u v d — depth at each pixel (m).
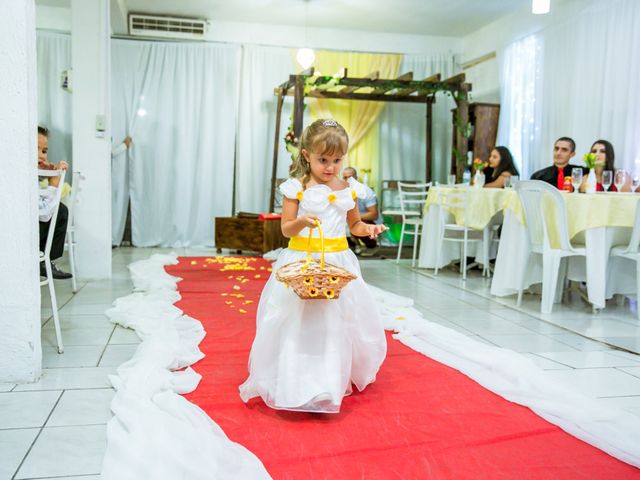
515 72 7.54
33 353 2.40
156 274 5.08
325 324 2.07
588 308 4.21
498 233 5.86
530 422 2.04
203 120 8.05
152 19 7.84
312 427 1.97
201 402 2.18
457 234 5.90
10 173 2.34
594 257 3.87
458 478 1.64
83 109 4.78
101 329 3.29
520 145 7.46
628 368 2.78
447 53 8.84
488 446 1.85
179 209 8.08
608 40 5.86
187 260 6.39
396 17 7.85
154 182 8.01
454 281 5.39
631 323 3.74
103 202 4.91
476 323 3.70
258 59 8.18
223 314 3.70
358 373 2.29
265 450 1.79
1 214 2.33
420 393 2.32
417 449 1.82
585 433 1.92
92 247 4.94
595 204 3.81
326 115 8.40
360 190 2.25
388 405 2.19
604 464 1.75
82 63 4.73
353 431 1.94
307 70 7.14
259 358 2.10
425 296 4.61
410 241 8.61
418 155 8.74
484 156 7.90
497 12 7.60
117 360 2.72
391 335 3.29
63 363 2.67
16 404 2.16
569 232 4.04
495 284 4.53
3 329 2.37
